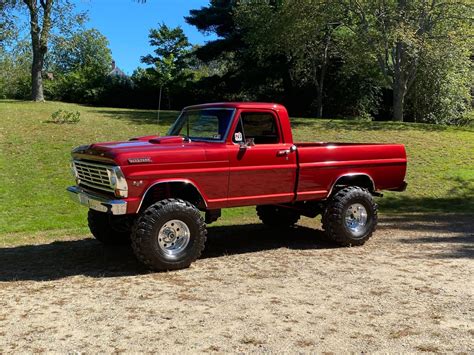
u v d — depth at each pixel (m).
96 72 40.88
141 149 6.01
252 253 7.16
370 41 24.19
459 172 14.92
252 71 36.28
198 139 6.92
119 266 6.42
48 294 5.26
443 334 4.22
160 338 4.11
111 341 4.05
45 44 27.89
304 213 8.27
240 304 4.92
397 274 6.00
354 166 7.63
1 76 44.78
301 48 27.28
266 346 3.96
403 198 12.62
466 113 32.97
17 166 12.92
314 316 4.61
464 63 28.16
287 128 7.12
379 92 36.88
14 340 4.06
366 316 4.62
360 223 7.66
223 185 6.52
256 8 29.05
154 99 40.41
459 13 23.88
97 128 18.38
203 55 39.00
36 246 7.64
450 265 6.44
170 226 6.14
